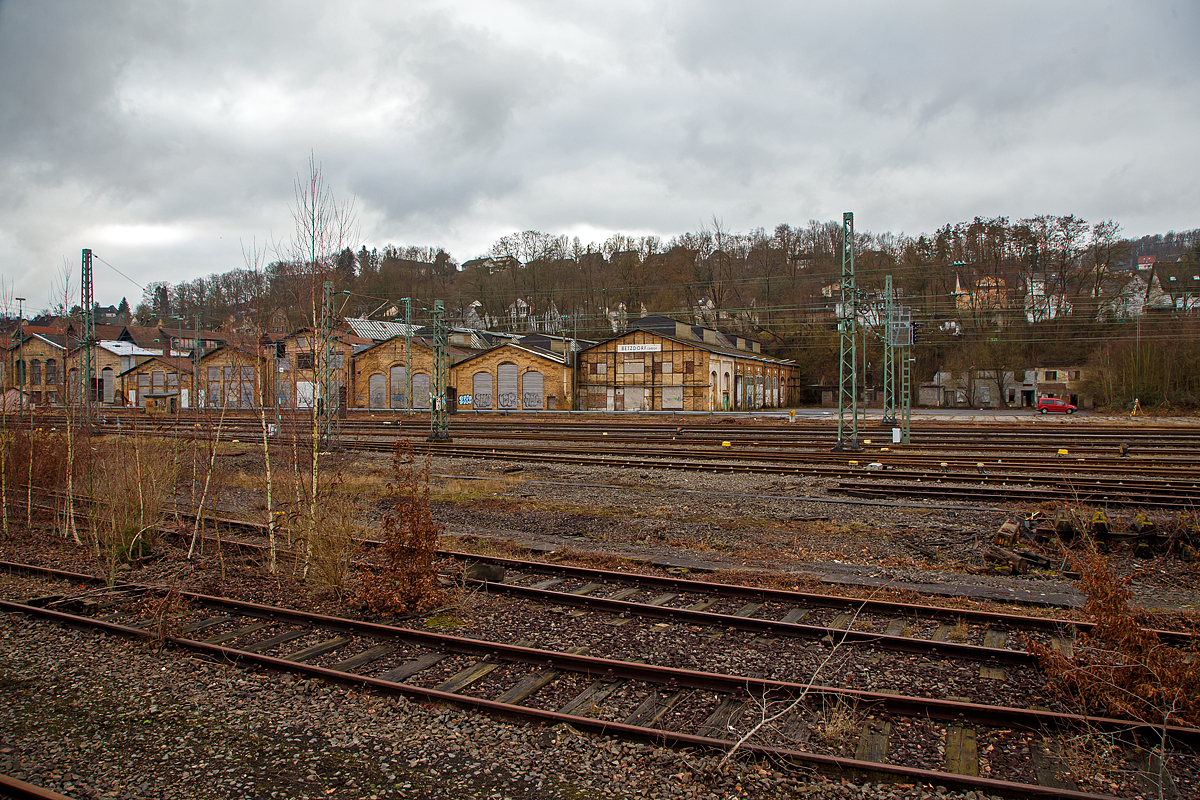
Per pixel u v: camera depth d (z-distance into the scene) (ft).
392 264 287.28
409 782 17.78
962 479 67.67
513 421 166.40
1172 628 28.22
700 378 212.23
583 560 41.19
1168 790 17.19
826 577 36.52
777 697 22.17
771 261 294.87
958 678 23.65
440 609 31.32
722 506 56.95
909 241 275.39
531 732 20.01
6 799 16.97
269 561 40.45
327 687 23.24
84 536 49.32
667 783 17.48
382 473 73.92
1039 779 17.67
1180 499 54.34
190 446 89.30
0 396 60.64
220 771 18.38
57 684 24.03
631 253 300.61
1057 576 37.73
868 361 268.82
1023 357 249.75
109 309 408.46
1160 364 206.49
